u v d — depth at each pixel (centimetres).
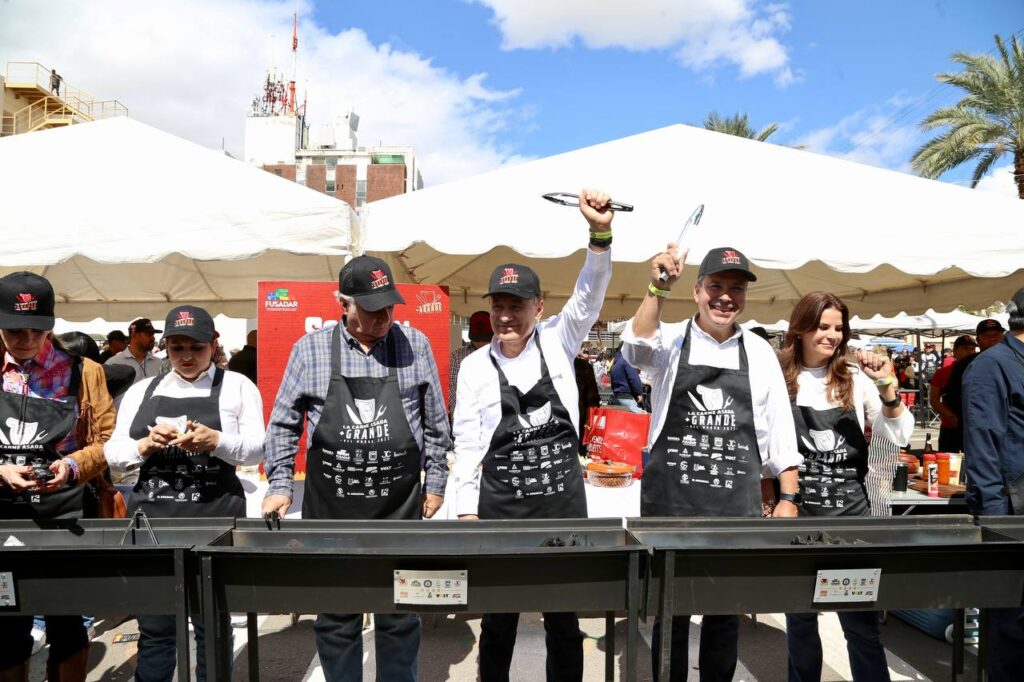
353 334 229
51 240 387
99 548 159
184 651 160
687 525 198
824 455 249
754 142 530
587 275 235
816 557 167
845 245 436
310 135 6838
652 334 231
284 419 229
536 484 232
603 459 377
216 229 397
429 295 444
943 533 202
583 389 519
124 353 577
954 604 171
